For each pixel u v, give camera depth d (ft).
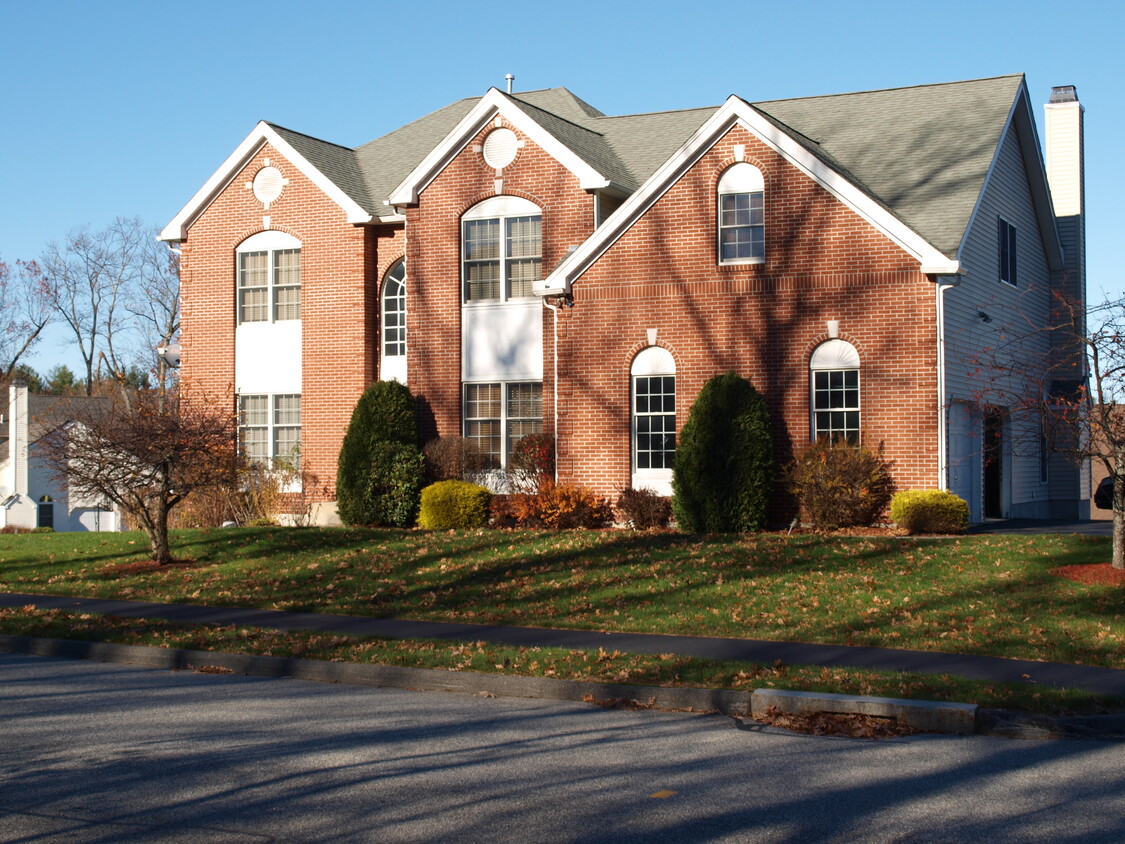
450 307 91.09
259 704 38.58
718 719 36.06
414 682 41.96
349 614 54.65
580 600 54.75
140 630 51.24
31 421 180.04
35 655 49.80
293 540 74.33
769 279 77.46
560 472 83.35
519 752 31.42
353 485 87.30
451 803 26.35
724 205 79.15
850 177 76.74
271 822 24.94
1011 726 33.76
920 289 73.41
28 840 23.82
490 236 90.12
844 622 48.03
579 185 86.53
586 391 82.64
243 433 100.17
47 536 84.74
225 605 57.93
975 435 80.33
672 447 80.43
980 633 45.34
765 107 98.68
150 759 30.66
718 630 47.73
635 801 26.45
